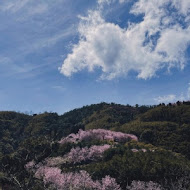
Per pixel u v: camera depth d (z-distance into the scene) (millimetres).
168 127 141875
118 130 163375
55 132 153875
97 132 141375
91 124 189625
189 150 119188
